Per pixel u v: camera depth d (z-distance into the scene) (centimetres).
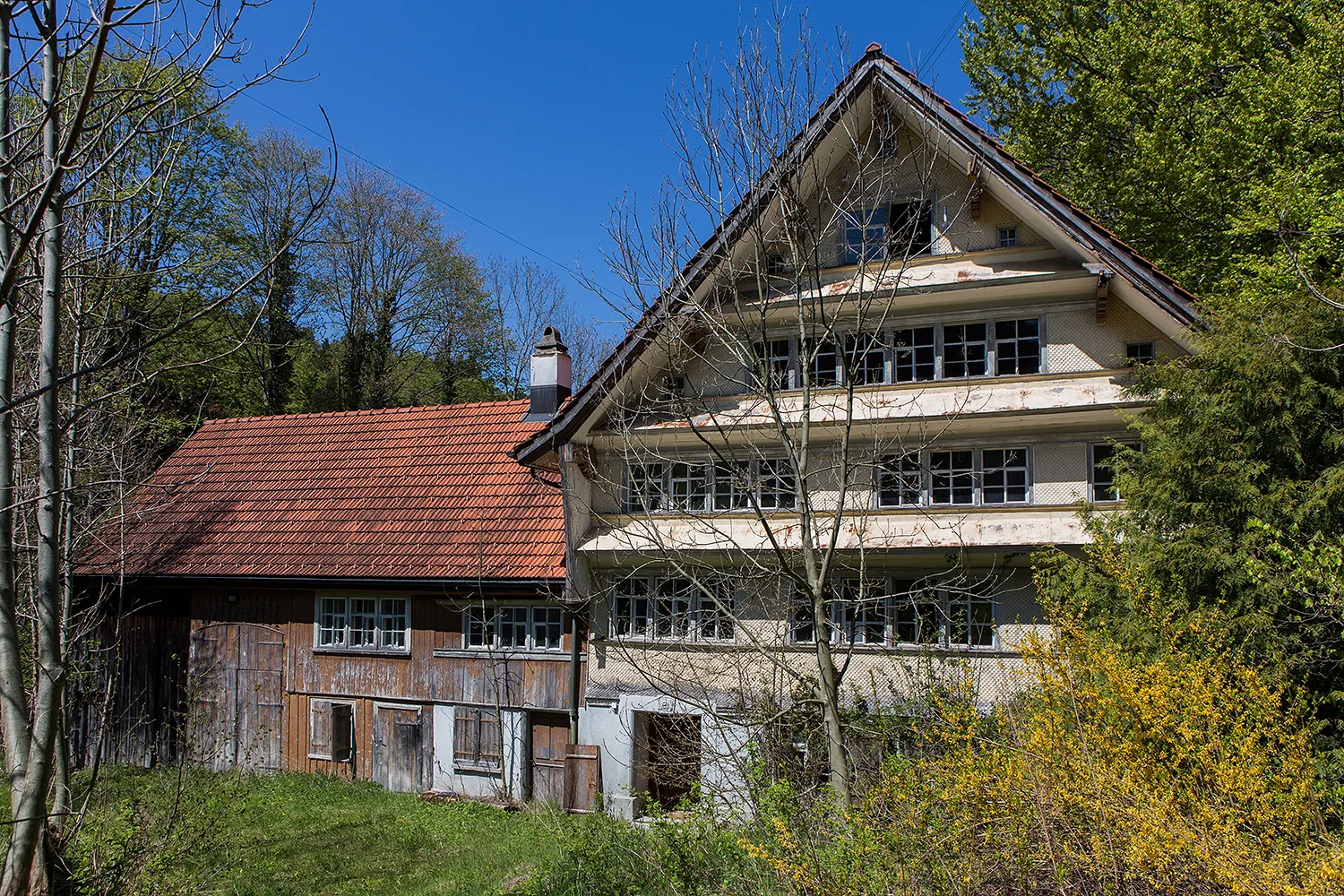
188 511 2245
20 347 970
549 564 1783
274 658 2047
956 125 1504
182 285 1029
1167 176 1916
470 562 1853
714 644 1488
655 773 1709
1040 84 2339
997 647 1507
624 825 1336
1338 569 870
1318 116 1659
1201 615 930
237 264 2858
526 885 1128
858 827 700
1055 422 1521
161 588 2162
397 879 1338
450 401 4253
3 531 644
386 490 2138
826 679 1079
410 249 4069
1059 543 1430
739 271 1320
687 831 1030
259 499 2228
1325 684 953
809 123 1223
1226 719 679
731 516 1653
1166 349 1522
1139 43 2011
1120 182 2153
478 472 2106
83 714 1902
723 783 1464
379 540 1998
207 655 2102
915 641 1569
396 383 4003
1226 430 1070
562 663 1795
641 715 1730
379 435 2333
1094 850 627
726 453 1688
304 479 2255
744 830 1016
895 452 1606
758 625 1639
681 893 912
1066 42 2202
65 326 986
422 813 1706
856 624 1592
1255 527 981
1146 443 1323
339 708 1967
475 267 4434
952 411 1498
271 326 3356
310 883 1333
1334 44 1634
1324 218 1377
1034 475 1555
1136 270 1433
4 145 604
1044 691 793
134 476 1480
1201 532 1026
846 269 1633
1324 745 882
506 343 4616
